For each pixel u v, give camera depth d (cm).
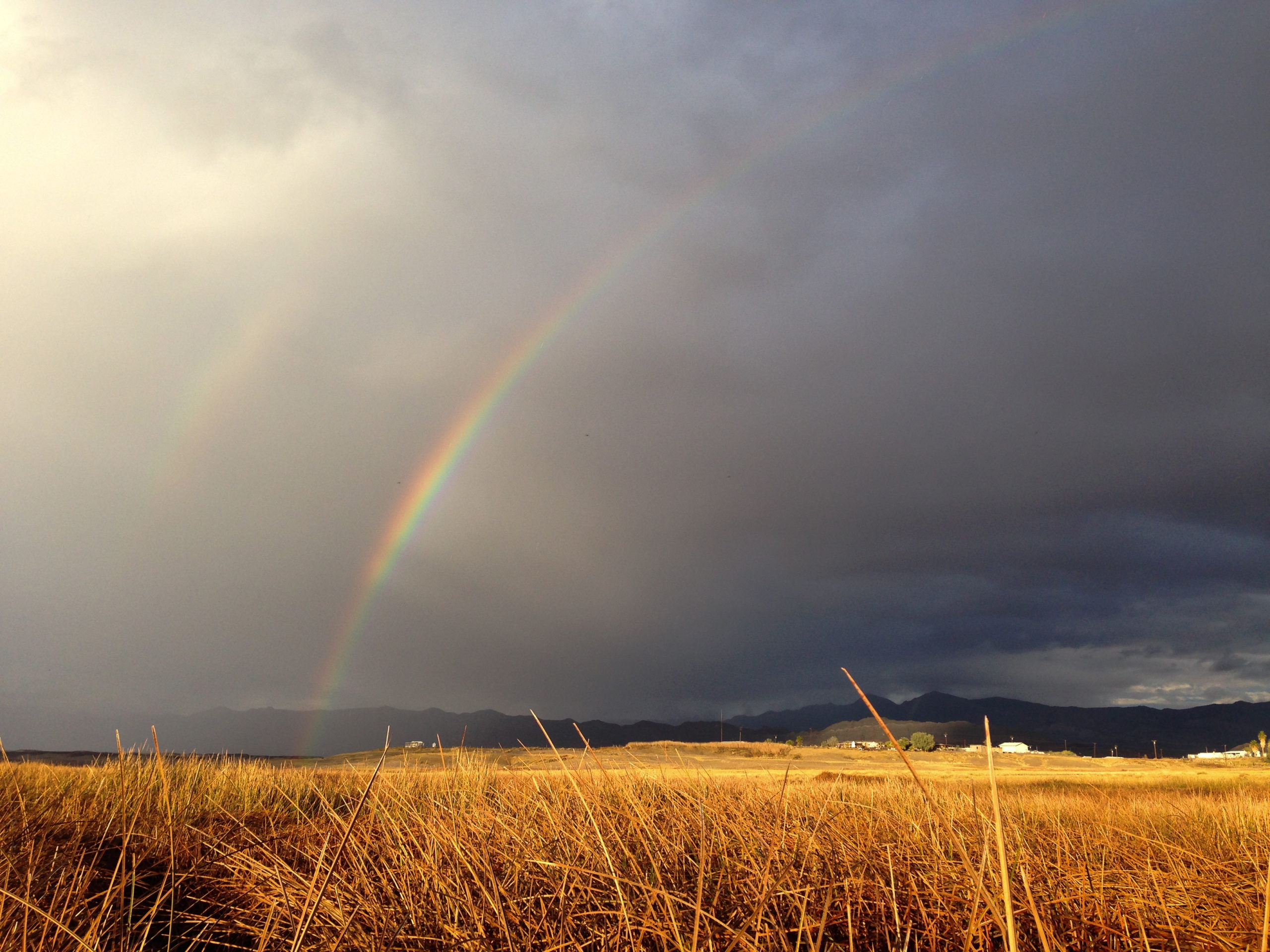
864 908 316
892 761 4669
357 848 382
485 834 422
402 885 343
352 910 319
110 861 480
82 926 322
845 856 357
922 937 294
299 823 616
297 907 332
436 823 423
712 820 412
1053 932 262
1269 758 5519
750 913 288
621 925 269
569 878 331
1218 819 629
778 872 315
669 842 378
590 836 389
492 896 307
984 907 283
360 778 678
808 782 642
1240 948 275
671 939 263
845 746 7581
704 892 314
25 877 386
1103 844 450
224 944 317
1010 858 342
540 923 294
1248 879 355
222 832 569
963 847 304
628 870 345
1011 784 1462
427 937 288
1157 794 989
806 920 267
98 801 690
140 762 831
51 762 1223
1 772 777
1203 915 319
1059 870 349
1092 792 1080
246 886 390
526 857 369
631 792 444
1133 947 285
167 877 392
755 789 548
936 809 402
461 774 679
